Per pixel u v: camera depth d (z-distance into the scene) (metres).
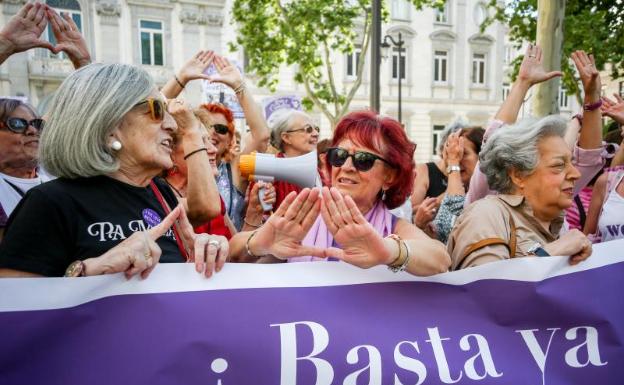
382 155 1.58
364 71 21.34
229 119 2.85
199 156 1.80
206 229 2.13
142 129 1.33
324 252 1.29
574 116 2.55
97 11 16.83
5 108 2.28
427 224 2.65
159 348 1.23
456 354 1.44
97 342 1.18
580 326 1.58
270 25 14.09
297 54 13.76
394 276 1.44
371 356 1.37
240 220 2.97
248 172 1.59
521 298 1.52
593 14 8.89
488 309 1.50
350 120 1.62
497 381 1.45
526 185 1.75
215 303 1.29
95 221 1.24
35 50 16.66
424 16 22.19
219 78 2.88
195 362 1.25
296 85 19.94
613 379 1.58
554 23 4.65
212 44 18.41
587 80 2.37
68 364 1.15
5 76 16.30
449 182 2.82
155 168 1.38
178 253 1.43
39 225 1.16
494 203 1.74
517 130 1.76
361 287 1.42
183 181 2.20
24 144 2.31
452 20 22.64
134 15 17.31
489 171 1.84
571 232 1.64
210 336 1.27
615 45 9.44
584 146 2.43
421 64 22.41
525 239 1.67
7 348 1.11
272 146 3.53
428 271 1.38
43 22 2.10
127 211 1.31
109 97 1.26
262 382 1.29
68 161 1.22
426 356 1.41
